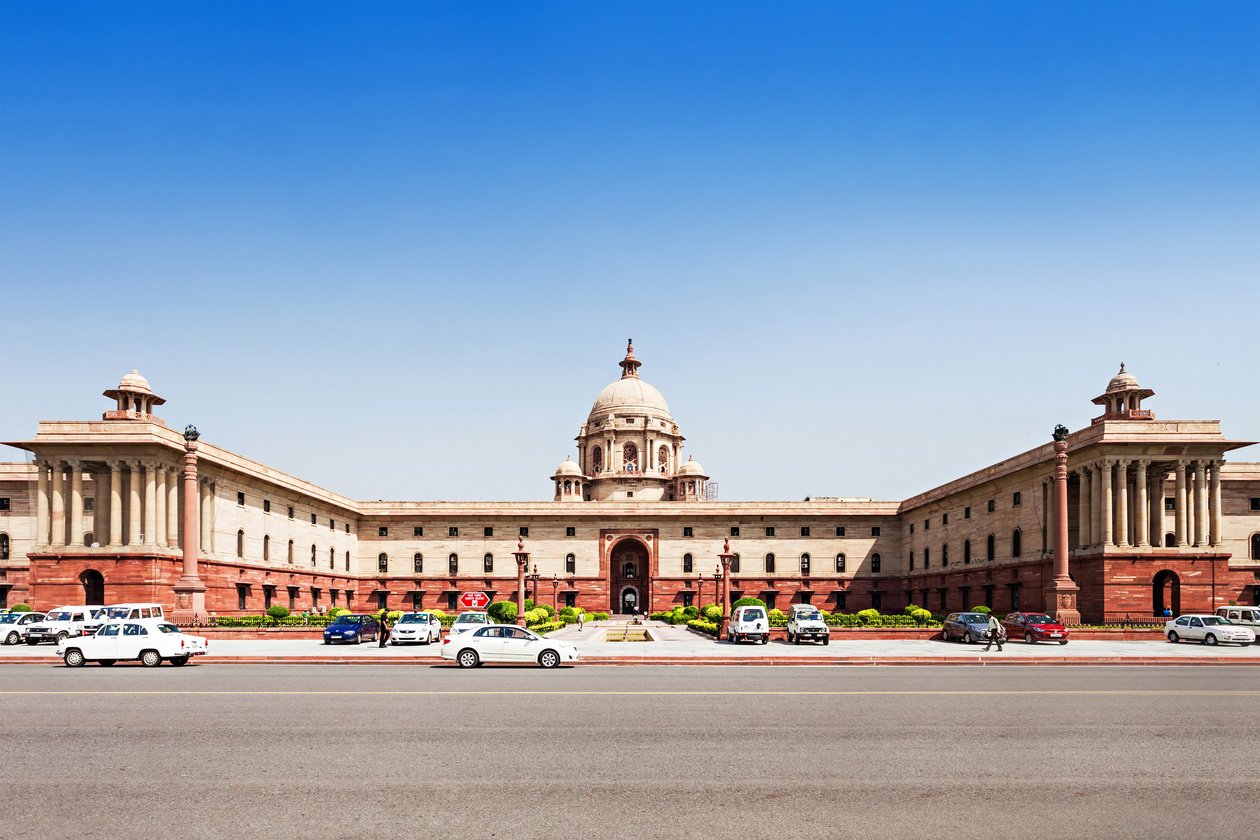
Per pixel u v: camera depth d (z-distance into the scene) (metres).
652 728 16.95
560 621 69.62
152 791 12.26
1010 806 11.55
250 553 71.00
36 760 14.14
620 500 101.56
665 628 71.56
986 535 74.25
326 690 23.17
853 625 51.91
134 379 61.81
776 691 22.97
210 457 64.06
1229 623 44.38
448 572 94.69
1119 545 56.62
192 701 20.86
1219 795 12.12
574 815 11.11
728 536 95.25
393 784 12.59
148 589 58.34
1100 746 15.30
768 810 11.34
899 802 11.73
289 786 12.48
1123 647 42.22
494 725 17.25
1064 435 52.50
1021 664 33.31
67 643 32.75
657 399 117.00
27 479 72.44
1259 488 67.75
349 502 92.25
